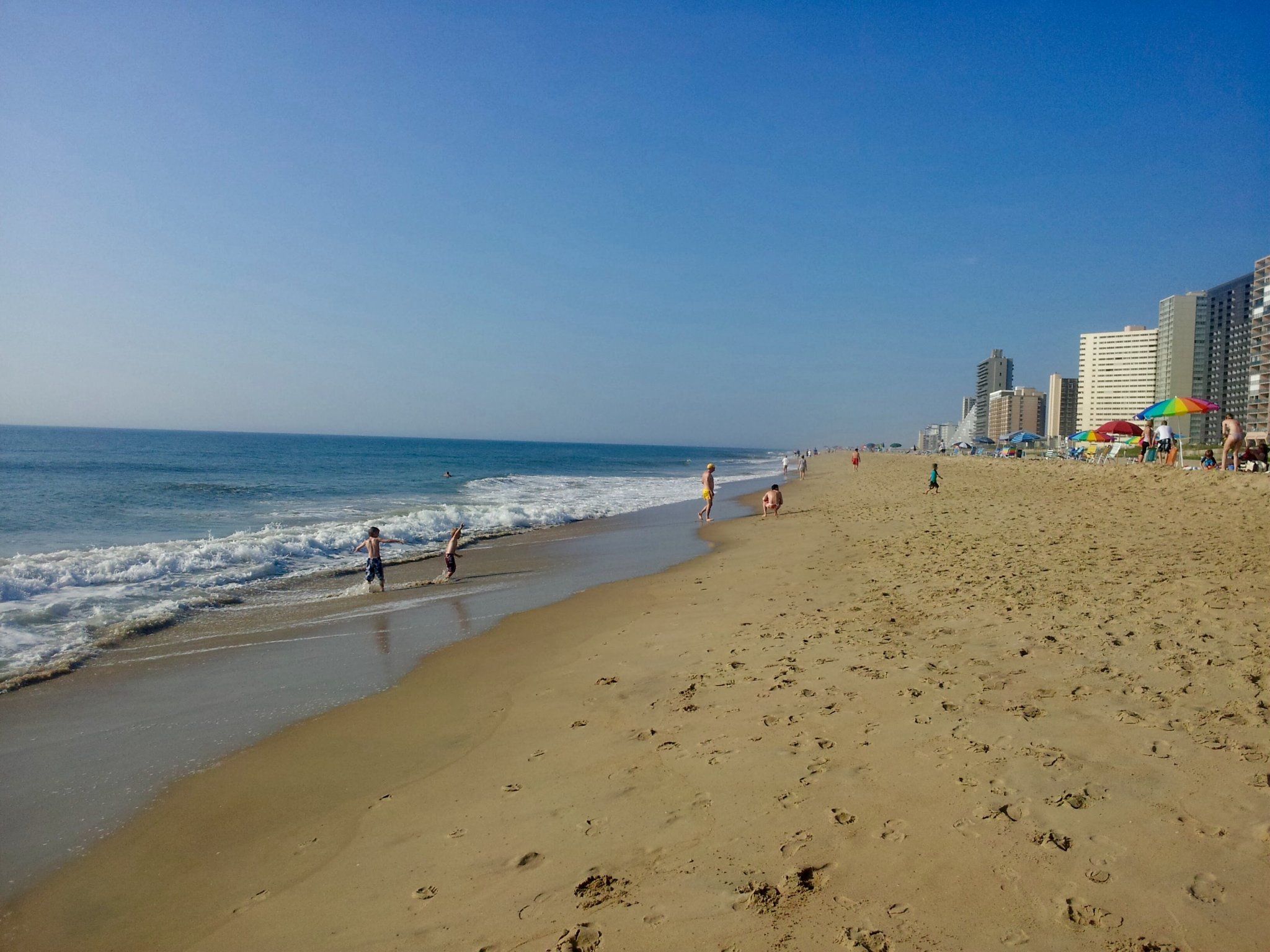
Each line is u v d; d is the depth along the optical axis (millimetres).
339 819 4762
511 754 5582
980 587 9469
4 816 4965
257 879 4113
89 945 3619
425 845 4316
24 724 6602
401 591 12531
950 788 4262
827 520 20922
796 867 3672
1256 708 4879
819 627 8312
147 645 9148
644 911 3453
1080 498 20234
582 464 87250
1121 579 9102
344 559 15805
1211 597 7734
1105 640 6648
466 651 8719
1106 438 35594
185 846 4523
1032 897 3240
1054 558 11047
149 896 4031
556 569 14648
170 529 19812
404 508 26141
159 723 6605
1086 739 4684
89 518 22141
